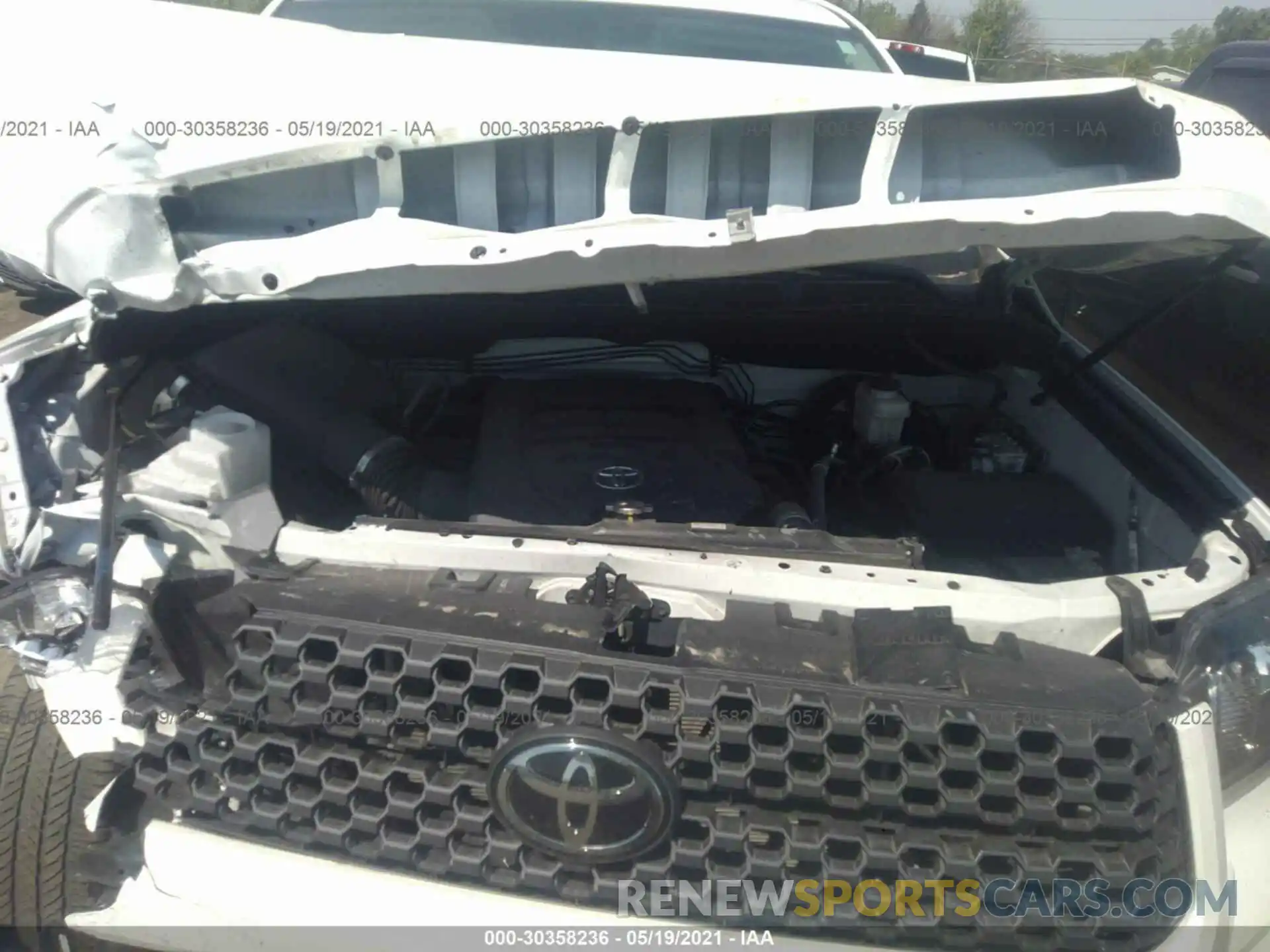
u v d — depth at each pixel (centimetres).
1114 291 248
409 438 220
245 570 159
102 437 177
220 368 184
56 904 177
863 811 137
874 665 135
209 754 149
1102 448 214
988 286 232
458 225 147
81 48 152
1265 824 150
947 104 140
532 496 185
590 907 143
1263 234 144
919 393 257
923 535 204
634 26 286
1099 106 145
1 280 243
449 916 143
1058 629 154
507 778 136
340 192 148
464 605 145
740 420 241
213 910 150
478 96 144
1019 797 131
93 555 158
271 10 282
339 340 208
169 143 143
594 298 217
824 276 223
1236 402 463
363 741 147
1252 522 180
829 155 146
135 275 145
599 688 137
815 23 307
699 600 155
